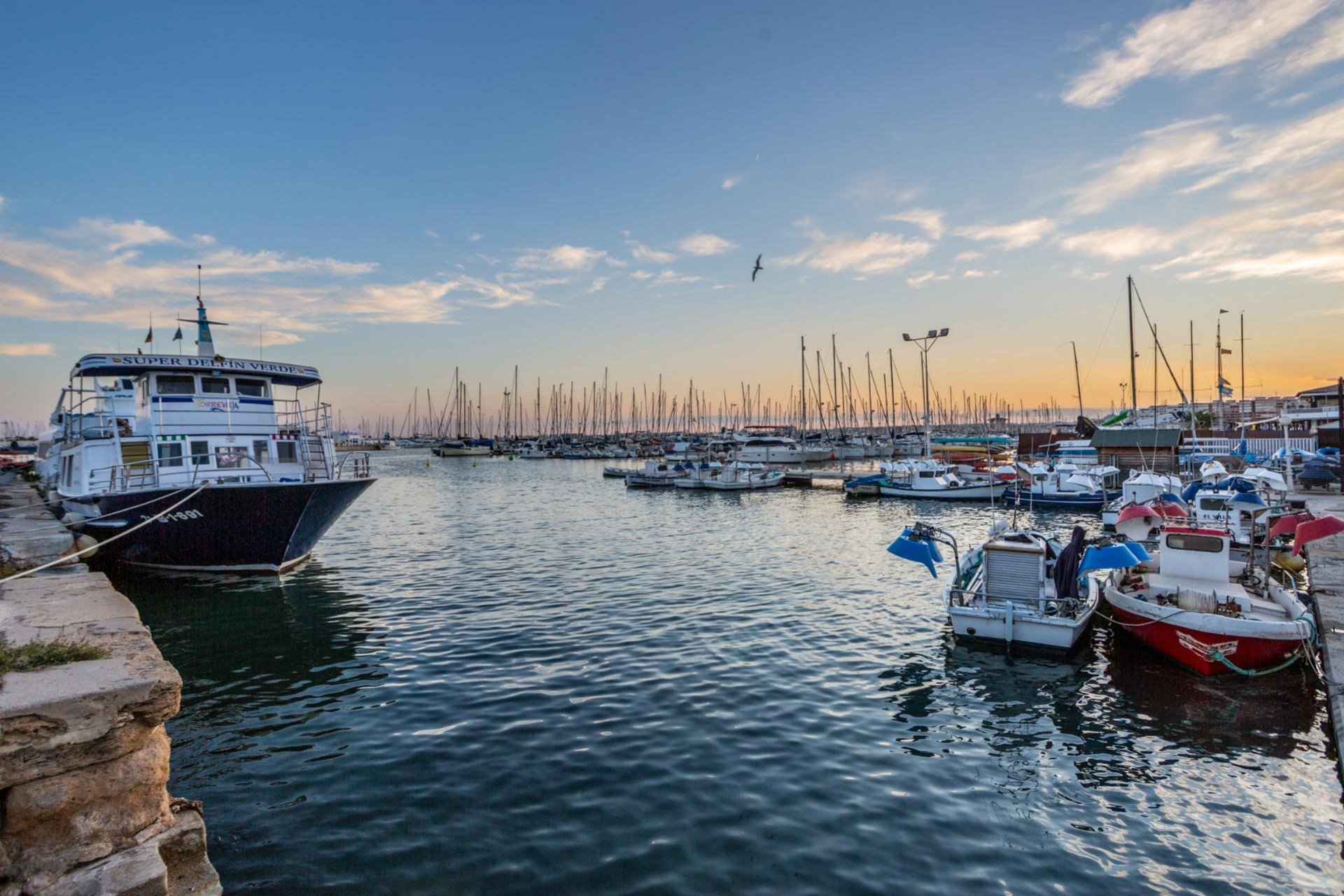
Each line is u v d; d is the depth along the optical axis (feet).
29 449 274.16
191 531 68.54
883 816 28.53
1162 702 40.93
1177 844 26.94
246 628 56.80
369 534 113.29
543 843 26.30
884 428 370.94
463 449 416.46
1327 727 37.35
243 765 32.71
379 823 27.66
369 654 49.52
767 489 188.85
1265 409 217.97
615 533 113.09
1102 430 171.32
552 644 51.13
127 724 18.19
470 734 35.83
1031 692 42.50
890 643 51.70
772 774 31.76
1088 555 49.88
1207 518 84.69
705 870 24.75
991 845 26.66
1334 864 25.67
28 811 16.76
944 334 158.71
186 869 19.04
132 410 85.10
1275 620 45.98
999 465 180.96
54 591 33.94
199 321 81.61
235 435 75.15
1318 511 87.76
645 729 36.42
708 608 62.08
